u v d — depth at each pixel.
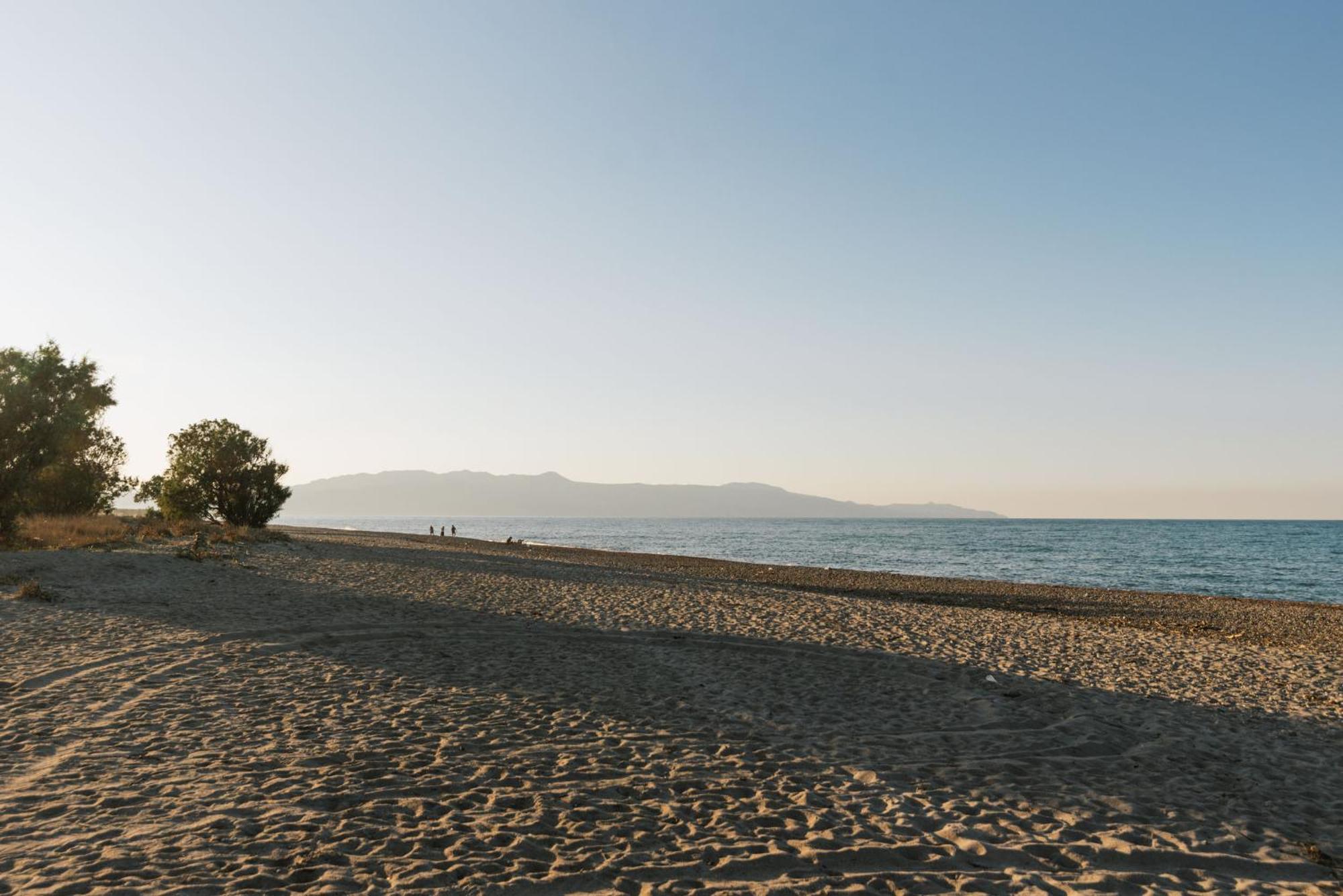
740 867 5.61
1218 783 8.15
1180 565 62.75
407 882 5.10
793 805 6.94
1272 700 12.07
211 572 21.41
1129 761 8.71
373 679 10.93
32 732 7.89
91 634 12.87
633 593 23.36
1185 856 6.23
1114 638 17.95
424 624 15.83
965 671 13.25
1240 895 5.62
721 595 23.98
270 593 18.55
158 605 15.82
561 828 6.18
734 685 11.80
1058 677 13.23
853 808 6.95
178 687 9.98
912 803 7.17
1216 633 22.64
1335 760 9.13
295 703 9.55
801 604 22.48
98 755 7.32
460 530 189.75
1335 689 12.95
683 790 7.22
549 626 16.42
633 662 13.23
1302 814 7.36
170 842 5.52
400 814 6.28
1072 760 8.64
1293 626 24.70
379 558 31.33
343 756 7.64
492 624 16.30
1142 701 11.68
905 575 46.31
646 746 8.48
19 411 24.41
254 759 7.42
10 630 12.77
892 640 16.38
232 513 41.12
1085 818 6.98
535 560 39.22
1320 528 190.00
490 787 7.04
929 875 5.68
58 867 5.04
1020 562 67.00
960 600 31.56
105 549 24.50
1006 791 7.59
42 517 30.94
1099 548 91.31
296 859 5.35
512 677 11.55
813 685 11.95
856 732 9.45
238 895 4.80
